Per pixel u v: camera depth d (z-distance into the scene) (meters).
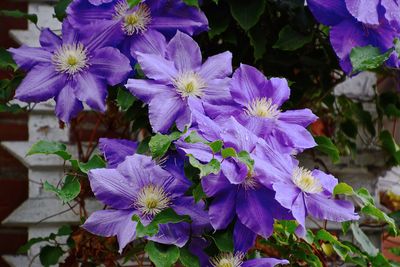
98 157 1.09
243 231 1.01
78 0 1.12
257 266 1.03
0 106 1.23
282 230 1.11
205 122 1.02
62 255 1.31
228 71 1.09
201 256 1.03
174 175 1.04
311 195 1.01
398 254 1.26
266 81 1.09
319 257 1.19
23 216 1.35
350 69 1.15
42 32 1.14
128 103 1.12
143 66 1.06
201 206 1.03
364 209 1.07
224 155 0.98
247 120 1.06
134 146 1.10
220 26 1.23
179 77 1.07
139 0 1.08
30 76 1.11
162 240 1.00
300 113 1.09
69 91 1.11
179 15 1.12
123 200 1.03
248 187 1.01
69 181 1.09
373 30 1.16
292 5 1.26
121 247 1.00
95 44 1.11
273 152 1.02
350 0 1.12
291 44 1.23
